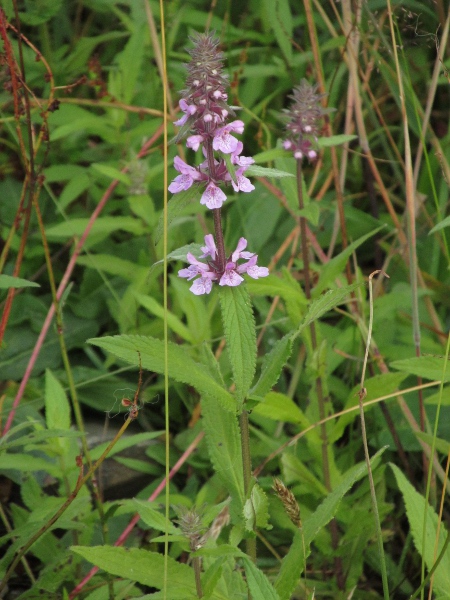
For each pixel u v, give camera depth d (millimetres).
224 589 585
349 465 838
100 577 725
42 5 1028
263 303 969
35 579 774
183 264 1000
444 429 875
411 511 604
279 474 846
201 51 495
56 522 636
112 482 869
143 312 1019
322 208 962
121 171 1011
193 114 503
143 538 829
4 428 840
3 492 854
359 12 921
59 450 720
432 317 909
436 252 989
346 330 906
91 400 943
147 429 933
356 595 744
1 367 988
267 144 1001
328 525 776
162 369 541
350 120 945
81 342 1021
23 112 826
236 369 524
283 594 544
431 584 584
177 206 516
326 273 739
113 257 973
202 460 875
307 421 730
